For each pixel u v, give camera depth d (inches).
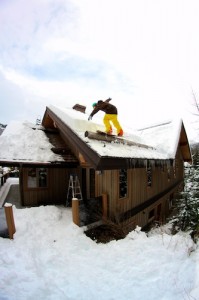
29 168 362.9
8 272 170.7
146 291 160.1
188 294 148.3
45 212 297.7
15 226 246.1
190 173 504.4
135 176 394.0
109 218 307.7
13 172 792.9
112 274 186.5
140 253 214.8
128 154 280.7
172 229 347.6
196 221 318.0
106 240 260.1
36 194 367.2
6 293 149.1
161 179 534.3
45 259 200.1
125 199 357.7
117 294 159.8
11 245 214.2
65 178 397.7
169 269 182.5
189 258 195.6
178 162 693.3
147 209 444.8
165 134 510.0
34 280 167.3
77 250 224.5
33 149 357.1
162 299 149.3
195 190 391.9
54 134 433.4
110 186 322.7
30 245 216.8
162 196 528.7
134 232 265.0
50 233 252.1
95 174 358.6
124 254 215.8
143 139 455.5
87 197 389.4
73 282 173.9
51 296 152.8
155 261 197.0
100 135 286.0
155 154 374.9
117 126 323.6
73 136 284.2
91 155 241.4
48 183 378.9
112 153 250.8
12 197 409.4
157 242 233.9
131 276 180.4
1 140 380.2
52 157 346.0
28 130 410.3
